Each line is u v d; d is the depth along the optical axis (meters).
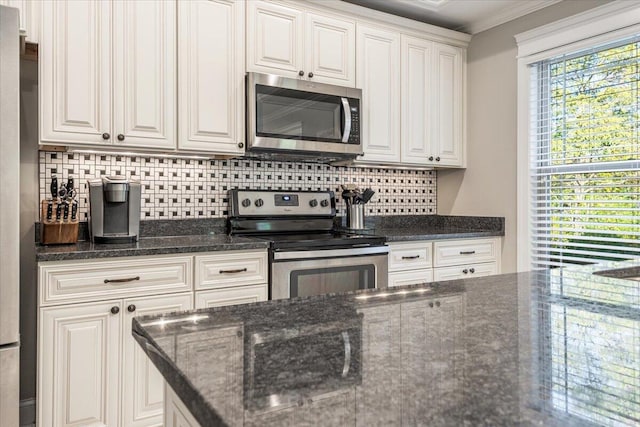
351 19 2.83
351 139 2.75
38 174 2.22
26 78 2.19
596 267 1.53
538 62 2.91
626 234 2.47
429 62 3.18
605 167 2.57
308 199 2.93
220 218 2.71
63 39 2.03
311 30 2.68
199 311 0.88
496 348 0.66
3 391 1.58
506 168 3.09
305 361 0.60
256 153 2.56
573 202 2.75
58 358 1.78
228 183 2.76
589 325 0.79
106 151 2.29
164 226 2.53
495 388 0.51
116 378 1.90
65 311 1.79
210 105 2.37
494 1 2.92
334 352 0.63
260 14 2.51
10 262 1.58
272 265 2.24
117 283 1.89
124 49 2.16
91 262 1.84
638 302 0.97
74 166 2.31
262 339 0.69
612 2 2.49
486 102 3.25
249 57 2.47
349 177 3.22
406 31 3.06
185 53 2.30
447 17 3.18
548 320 0.82
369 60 2.90
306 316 0.84
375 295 1.03
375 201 3.34
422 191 3.59
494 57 3.19
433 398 0.48
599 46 2.58
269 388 0.51
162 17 2.25
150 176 2.51
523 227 2.98
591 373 0.56
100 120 2.10
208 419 0.46
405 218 3.49
